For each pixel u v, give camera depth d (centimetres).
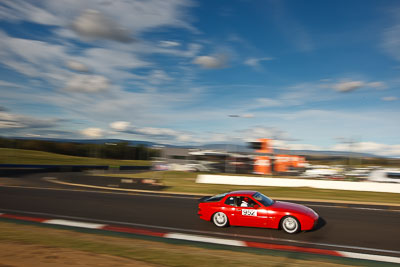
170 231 927
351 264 645
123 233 891
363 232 937
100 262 568
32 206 1318
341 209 1342
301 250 748
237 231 926
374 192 1959
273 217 902
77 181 2489
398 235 907
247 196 957
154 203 1438
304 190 2023
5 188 1941
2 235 779
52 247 664
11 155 6538
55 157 7231
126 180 2147
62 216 1126
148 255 630
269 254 699
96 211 1226
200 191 1998
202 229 952
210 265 574
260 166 3006
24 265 536
